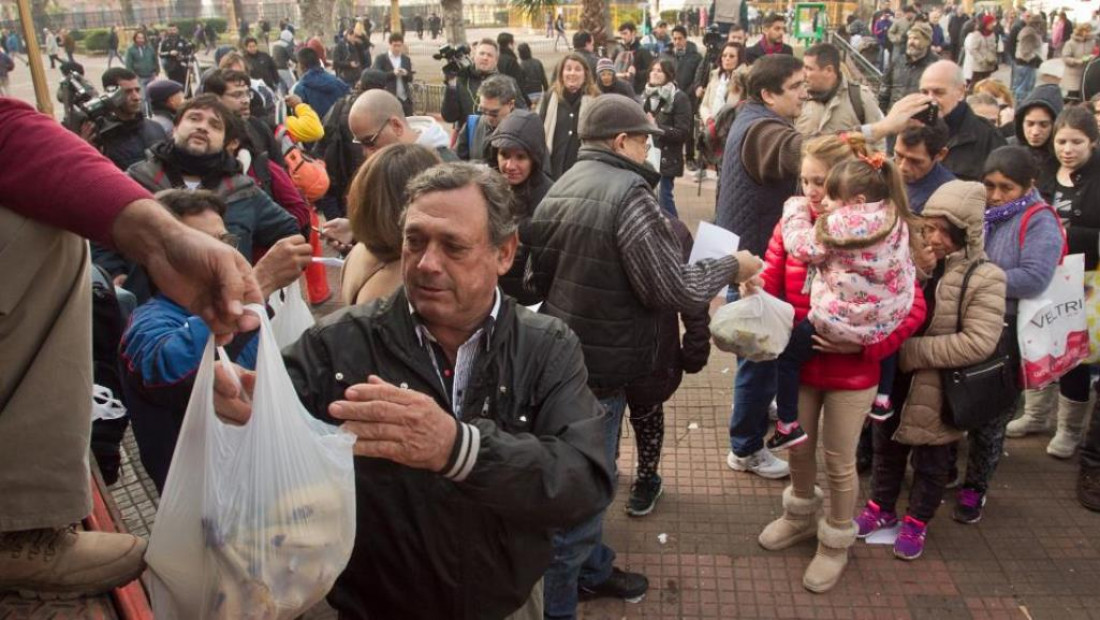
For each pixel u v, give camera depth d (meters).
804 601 3.37
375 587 1.84
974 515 3.79
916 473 3.54
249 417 1.42
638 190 2.80
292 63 17.39
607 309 2.86
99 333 2.89
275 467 1.36
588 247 2.82
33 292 1.24
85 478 1.34
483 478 1.56
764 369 3.98
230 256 1.24
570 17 35.41
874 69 15.57
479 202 1.75
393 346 1.78
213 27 40.69
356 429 1.47
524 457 1.60
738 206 4.13
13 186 1.19
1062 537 3.72
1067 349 3.71
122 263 3.53
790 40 24.92
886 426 3.60
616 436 3.15
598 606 3.37
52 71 28.00
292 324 2.37
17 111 1.22
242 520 1.34
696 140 9.62
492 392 1.81
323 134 6.73
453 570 1.79
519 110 3.74
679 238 3.44
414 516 1.76
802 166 3.24
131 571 1.45
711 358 5.56
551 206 2.96
